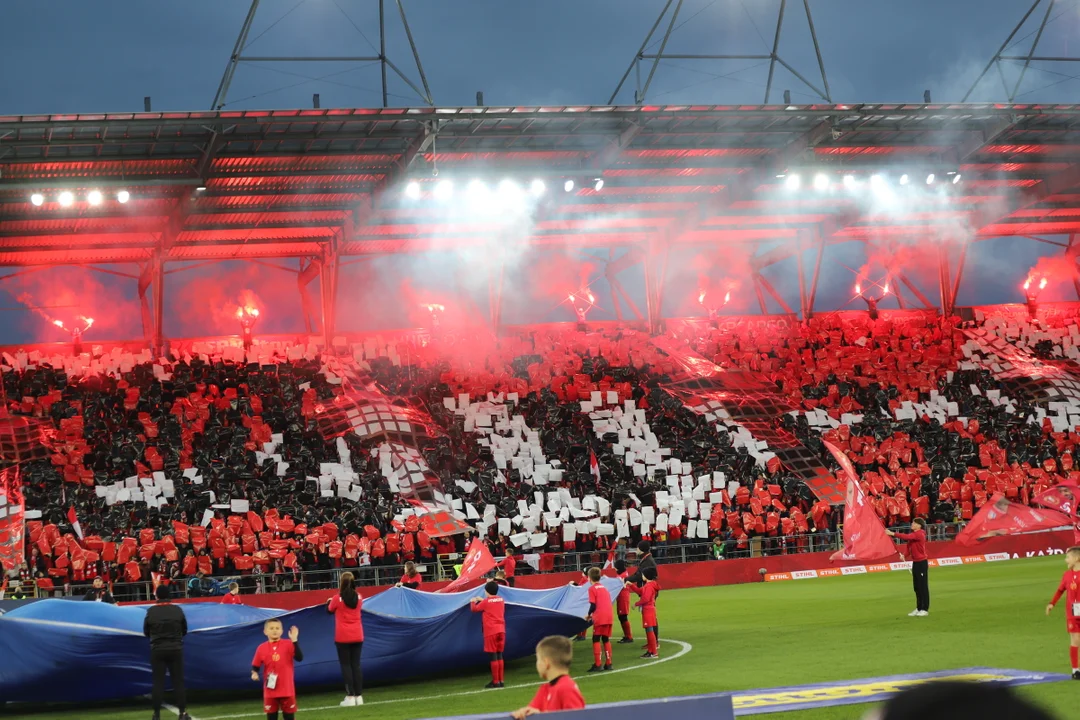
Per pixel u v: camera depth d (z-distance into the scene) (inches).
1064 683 595.5
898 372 2261.3
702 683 700.0
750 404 2140.7
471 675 853.2
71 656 741.9
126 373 1927.9
